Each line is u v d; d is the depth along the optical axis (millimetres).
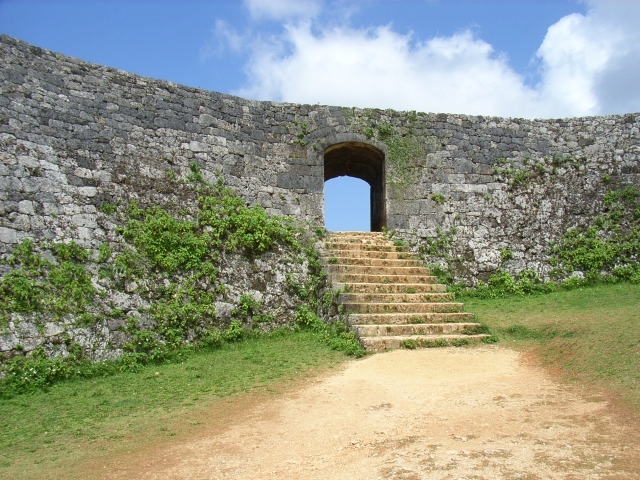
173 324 12336
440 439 6383
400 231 16234
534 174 17156
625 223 16812
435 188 16656
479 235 16516
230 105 15297
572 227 16859
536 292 16109
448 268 16109
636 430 6180
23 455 6809
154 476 5891
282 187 15633
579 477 5102
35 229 11242
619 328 10273
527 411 7164
